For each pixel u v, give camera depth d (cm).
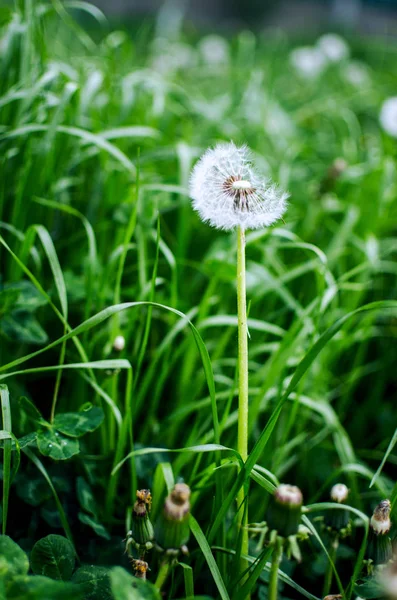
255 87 91
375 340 63
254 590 41
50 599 29
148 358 53
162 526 32
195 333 36
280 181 70
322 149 88
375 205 70
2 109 56
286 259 68
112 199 57
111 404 42
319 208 69
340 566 44
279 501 31
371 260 57
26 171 51
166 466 39
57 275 43
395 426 56
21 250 47
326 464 52
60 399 51
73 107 56
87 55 91
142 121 70
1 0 78
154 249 59
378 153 84
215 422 38
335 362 57
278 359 45
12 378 49
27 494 41
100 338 50
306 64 121
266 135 84
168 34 121
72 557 36
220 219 35
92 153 57
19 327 45
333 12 252
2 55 57
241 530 36
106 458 45
